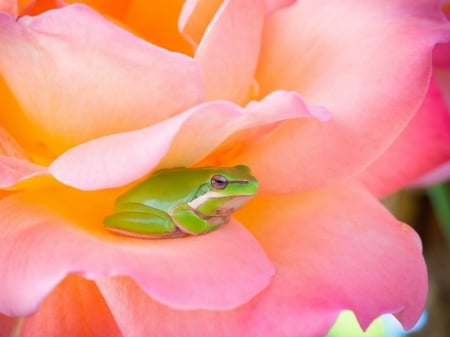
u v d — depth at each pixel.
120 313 0.27
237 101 0.28
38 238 0.26
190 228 0.27
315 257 0.28
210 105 0.26
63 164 0.26
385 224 0.29
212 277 0.26
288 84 0.30
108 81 0.26
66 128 0.27
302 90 0.29
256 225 0.29
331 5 0.30
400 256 0.28
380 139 0.28
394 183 0.32
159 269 0.25
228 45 0.27
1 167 0.26
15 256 0.25
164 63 0.26
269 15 0.30
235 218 0.29
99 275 0.25
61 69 0.26
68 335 0.28
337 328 0.43
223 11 0.26
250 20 0.27
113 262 0.25
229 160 0.29
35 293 0.25
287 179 0.28
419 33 0.28
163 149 0.25
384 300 0.27
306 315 0.27
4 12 0.26
